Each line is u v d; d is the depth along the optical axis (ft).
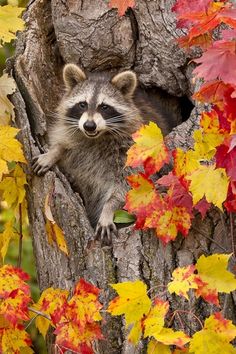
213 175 22.57
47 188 26.53
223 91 22.59
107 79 31.22
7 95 27.25
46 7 29.96
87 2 29.22
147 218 24.00
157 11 28.50
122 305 22.44
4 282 24.23
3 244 27.58
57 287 26.48
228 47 21.42
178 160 23.11
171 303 24.82
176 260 24.99
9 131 25.43
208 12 23.11
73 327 23.43
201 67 21.39
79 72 30.71
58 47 30.53
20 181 26.84
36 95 28.40
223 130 22.52
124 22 29.25
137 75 30.63
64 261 26.14
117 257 25.38
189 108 31.65
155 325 22.35
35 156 27.12
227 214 24.99
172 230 23.98
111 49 29.78
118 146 30.91
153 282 24.99
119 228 26.78
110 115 30.71
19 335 25.07
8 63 28.76
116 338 25.23
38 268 27.58
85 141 30.58
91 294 23.41
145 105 31.71
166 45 28.68
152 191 24.04
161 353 23.04
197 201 22.62
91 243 25.76
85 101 30.73
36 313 24.72
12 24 26.03
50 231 26.25
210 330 22.26
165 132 30.94
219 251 25.04
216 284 22.49
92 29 29.43
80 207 26.27
